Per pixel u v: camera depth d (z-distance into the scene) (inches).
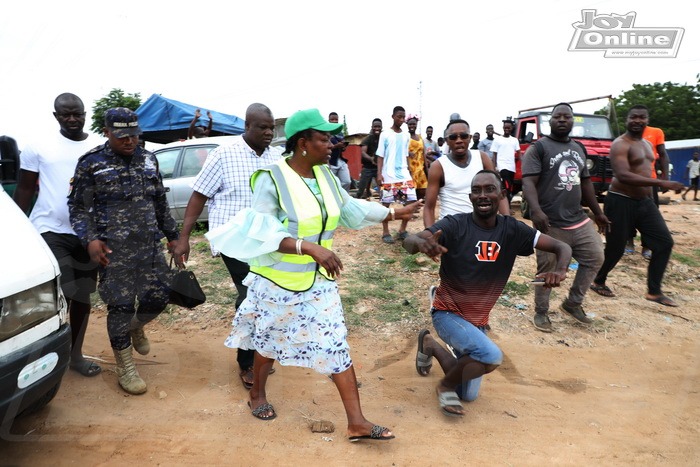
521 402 132.2
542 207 171.2
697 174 575.5
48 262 107.3
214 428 117.2
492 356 116.3
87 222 125.0
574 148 170.2
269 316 108.9
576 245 171.6
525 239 119.7
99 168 124.6
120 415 122.6
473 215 121.9
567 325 181.2
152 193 134.4
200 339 169.5
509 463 106.6
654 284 200.4
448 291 125.6
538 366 152.6
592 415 126.6
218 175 138.1
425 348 135.2
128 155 128.6
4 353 94.0
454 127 152.0
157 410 125.2
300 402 129.8
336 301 110.7
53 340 104.4
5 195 121.6
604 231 195.8
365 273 220.7
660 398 135.6
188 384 138.9
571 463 107.1
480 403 131.3
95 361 151.9
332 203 106.3
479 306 124.6
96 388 135.9
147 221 132.3
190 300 141.9
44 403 114.4
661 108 1050.7
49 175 135.0
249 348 121.2
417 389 137.6
